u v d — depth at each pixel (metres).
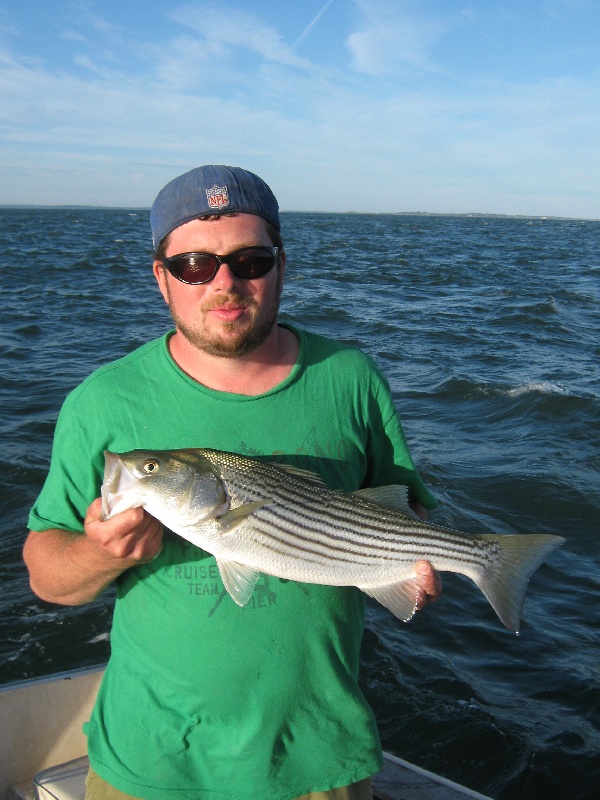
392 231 35.53
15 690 1.38
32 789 1.38
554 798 1.68
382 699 1.98
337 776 0.99
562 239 32.84
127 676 1.00
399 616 1.09
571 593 2.47
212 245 0.94
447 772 1.76
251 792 0.96
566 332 7.52
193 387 1.00
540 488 3.24
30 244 18.75
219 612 0.97
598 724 1.88
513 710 1.93
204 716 0.96
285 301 8.99
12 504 2.98
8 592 2.42
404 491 1.11
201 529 0.96
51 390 4.73
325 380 1.05
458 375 5.27
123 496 0.95
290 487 1.02
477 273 13.92
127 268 13.07
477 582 1.17
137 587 0.99
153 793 0.96
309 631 1.00
